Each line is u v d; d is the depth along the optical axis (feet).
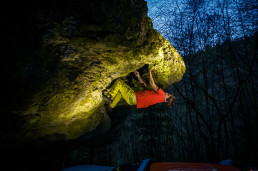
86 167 7.54
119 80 7.98
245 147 9.07
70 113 6.72
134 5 4.58
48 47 4.58
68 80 5.65
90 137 9.95
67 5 3.66
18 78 4.09
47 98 5.29
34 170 6.91
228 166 5.71
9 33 3.65
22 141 5.63
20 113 4.79
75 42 4.91
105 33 4.54
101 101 8.43
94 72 6.42
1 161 5.48
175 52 8.18
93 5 3.76
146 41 5.94
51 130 6.72
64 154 9.18
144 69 8.25
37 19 3.90
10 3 3.37
